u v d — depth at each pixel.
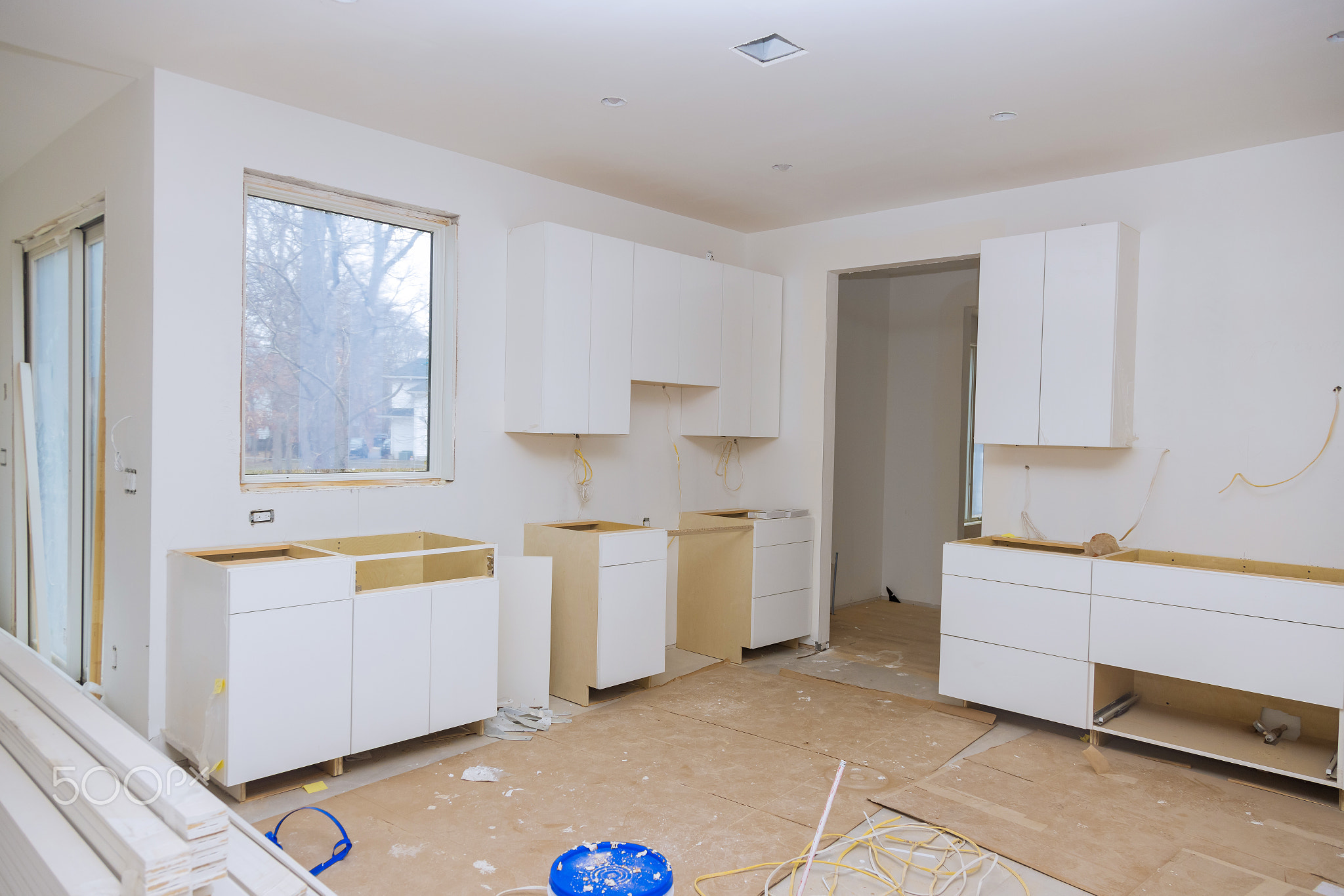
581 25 2.77
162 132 3.16
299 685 2.96
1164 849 2.68
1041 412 4.05
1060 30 2.75
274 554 3.38
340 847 2.52
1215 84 3.14
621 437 4.93
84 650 4.07
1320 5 2.54
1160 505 4.00
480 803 2.90
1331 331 3.57
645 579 4.26
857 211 5.08
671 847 2.60
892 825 2.81
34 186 4.30
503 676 3.88
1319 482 3.59
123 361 3.39
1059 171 4.21
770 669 4.81
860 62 3.03
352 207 3.78
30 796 1.97
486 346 4.23
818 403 5.34
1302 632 3.12
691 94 3.35
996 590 3.92
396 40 2.90
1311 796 3.14
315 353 3.71
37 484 4.41
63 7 2.68
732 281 5.14
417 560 3.95
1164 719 3.73
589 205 4.71
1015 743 3.68
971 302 6.52
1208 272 3.89
